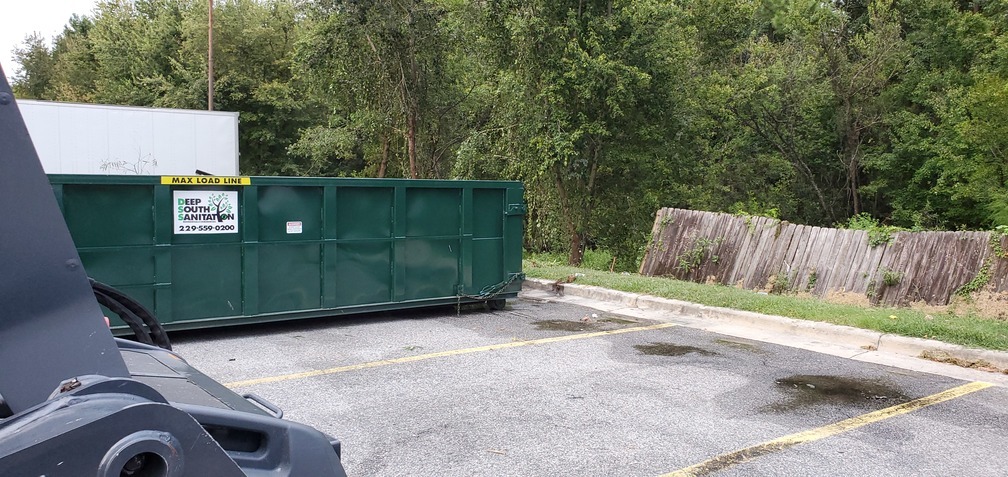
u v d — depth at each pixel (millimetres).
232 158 16891
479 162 19797
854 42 25656
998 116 19812
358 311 9219
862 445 4809
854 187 26484
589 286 11742
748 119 25984
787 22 26781
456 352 7535
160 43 37312
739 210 23562
